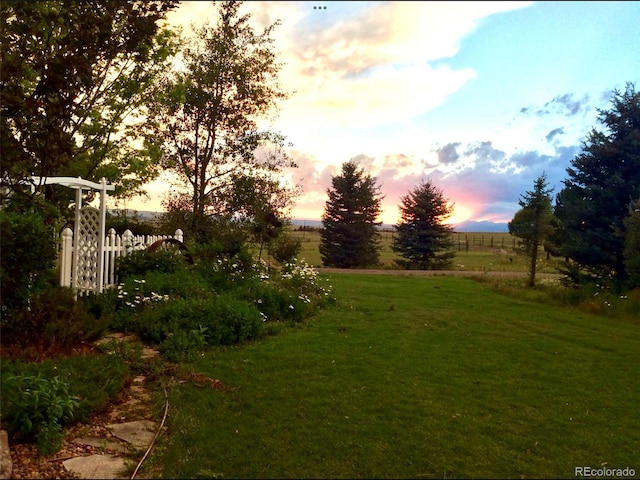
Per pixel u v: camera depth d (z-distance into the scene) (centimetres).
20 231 511
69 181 734
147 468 308
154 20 650
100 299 724
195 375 486
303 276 1084
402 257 3219
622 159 1307
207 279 904
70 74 561
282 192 1706
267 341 660
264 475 306
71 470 300
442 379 521
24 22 607
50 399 346
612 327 902
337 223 3056
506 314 996
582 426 413
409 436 371
